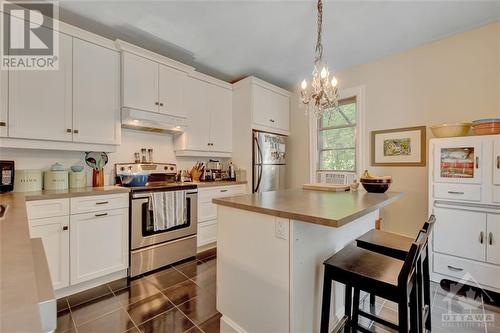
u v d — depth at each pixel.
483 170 2.07
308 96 2.06
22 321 0.39
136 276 2.40
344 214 1.15
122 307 1.90
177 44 2.76
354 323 1.49
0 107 1.92
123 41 2.52
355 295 1.56
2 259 0.62
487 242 2.04
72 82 2.25
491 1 2.02
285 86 4.12
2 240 0.77
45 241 1.89
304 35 2.56
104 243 2.21
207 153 3.50
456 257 2.20
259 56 3.05
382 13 2.18
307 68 3.41
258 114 3.60
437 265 2.30
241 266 1.53
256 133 3.56
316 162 3.79
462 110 2.51
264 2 2.04
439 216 2.30
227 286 1.62
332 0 2.00
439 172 2.31
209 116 3.48
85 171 2.62
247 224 1.49
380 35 2.56
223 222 1.66
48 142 2.16
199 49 2.87
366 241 1.61
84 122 2.32
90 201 2.13
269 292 1.37
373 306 1.94
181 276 2.43
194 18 2.26
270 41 2.70
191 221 2.88
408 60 2.87
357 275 1.18
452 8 2.11
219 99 3.61
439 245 2.30
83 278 2.08
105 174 2.76
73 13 2.20
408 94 2.87
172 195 2.66
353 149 3.47
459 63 2.53
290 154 4.13
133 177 2.55
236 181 3.45
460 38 2.52
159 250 2.58
